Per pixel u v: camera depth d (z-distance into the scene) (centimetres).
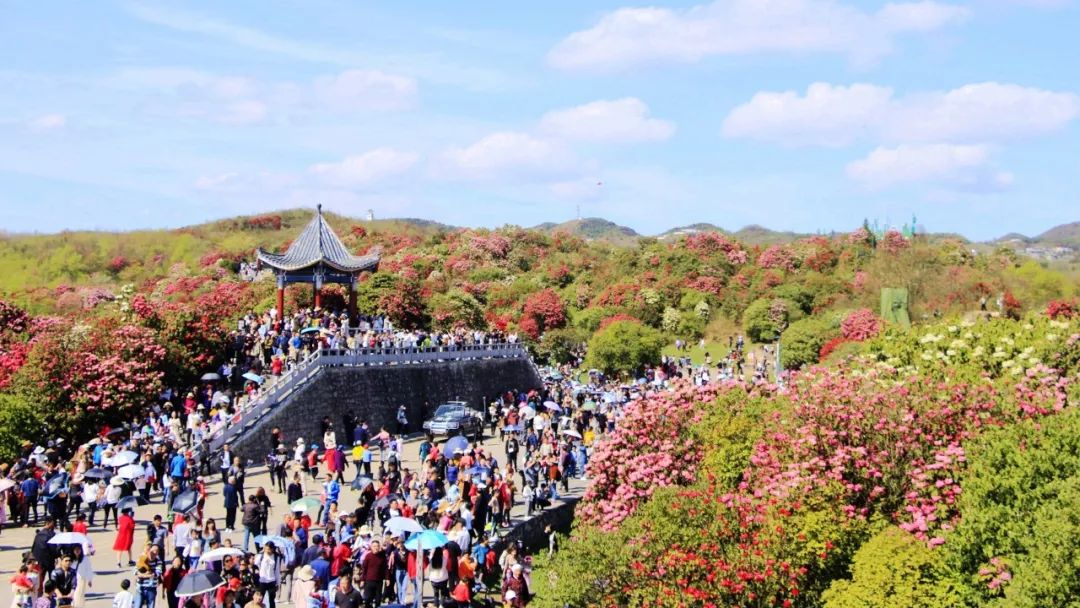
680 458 3738
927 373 3922
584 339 9438
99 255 13050
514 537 3944
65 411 4606
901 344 4569
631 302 10588
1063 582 2406
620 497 3684
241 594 2602
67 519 3384
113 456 3722
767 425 3594
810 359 8344
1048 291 10875
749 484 3328
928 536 2856
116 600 2497
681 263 11631
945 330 4503
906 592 2659
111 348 5019
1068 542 2430
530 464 4369
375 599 2828
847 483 3073
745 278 11288
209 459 4425
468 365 6569
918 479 3009
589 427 5622
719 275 11350
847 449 3156
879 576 2692
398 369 5959
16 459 4069
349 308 7431
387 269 11381
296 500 3641
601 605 2888
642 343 8188
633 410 3969
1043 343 4041
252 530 3175
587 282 11594
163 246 13538
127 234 13900
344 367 5556
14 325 6053
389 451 4659
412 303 8444
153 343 5200
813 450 3234
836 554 2848
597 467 3925
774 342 9906
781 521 2875
